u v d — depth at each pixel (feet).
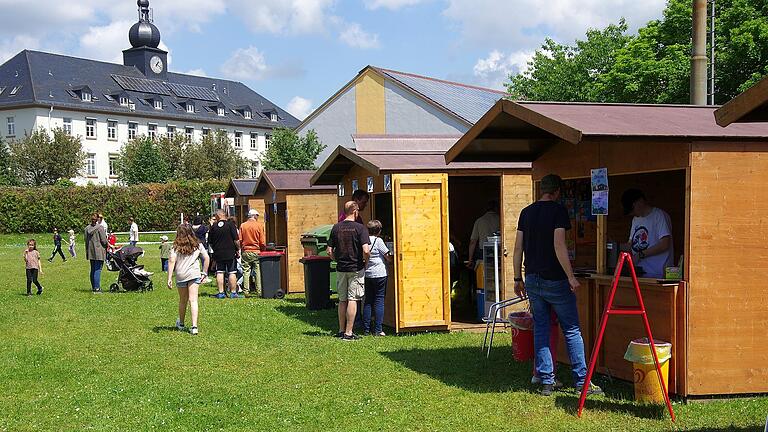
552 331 26.94
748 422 21.36
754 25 79.92
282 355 32.63
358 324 40.60
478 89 153.28
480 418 22.44
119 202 181.47
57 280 73.92
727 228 23.32
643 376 23.24
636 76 93.15
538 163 31.68
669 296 23.63
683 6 91.76
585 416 22.33
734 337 23.49
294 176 61.87
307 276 47.73
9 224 170.19
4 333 39.60
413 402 24.40
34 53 292.61
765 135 23.15
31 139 232.32
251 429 21.84
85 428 22.12
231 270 55.93
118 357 32.73
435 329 38.65
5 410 24.17
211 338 37.29
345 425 22.04
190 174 254.06
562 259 23.76
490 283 40.06
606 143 26.73
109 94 299.17
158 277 75.66
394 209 37.91
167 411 23.85
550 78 136.46
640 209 26.40
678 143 23.22
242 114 352.90
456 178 52.13
